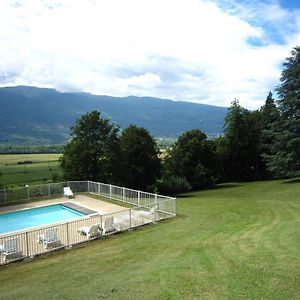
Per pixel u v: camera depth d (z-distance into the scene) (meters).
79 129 41.88
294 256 12.70
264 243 15.09
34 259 16.16
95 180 40.94
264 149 58.91
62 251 17.23
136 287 10.87
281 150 45.22
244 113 62.25
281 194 35.91
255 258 12.80
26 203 29.16
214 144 58.12
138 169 44.94
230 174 62.81
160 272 12.15
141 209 24.95
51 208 28.19
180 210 26.64
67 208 27.95
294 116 44.56
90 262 14.87
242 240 16.05
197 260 13.25
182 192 48.62
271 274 10.97
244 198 35.44
